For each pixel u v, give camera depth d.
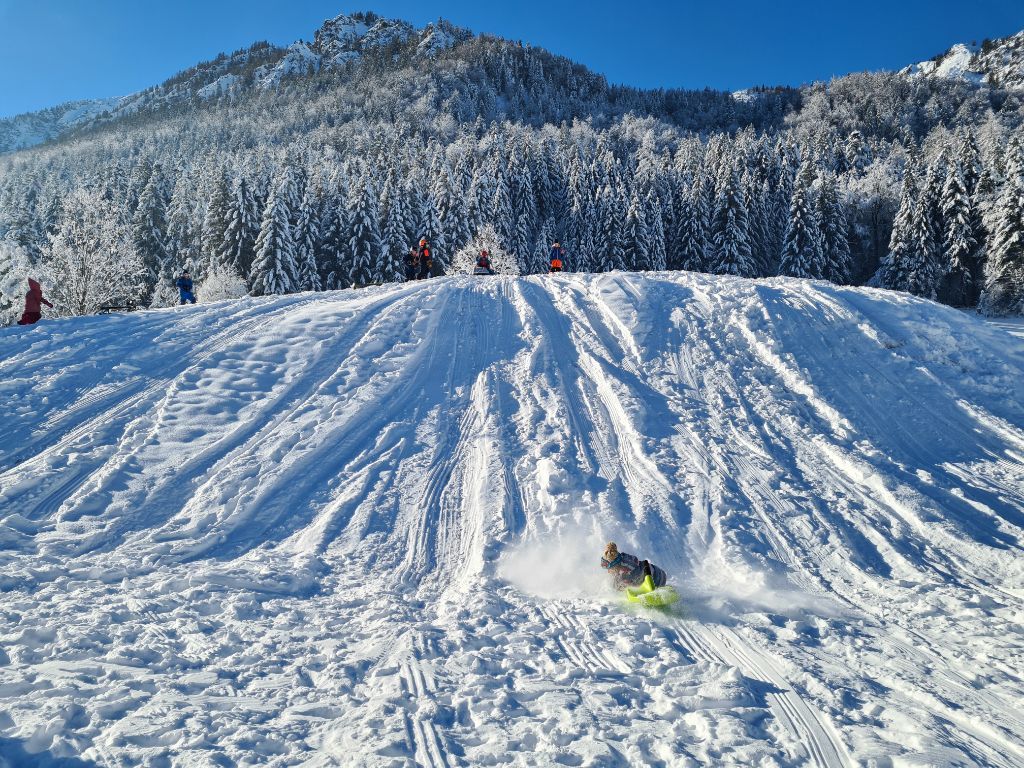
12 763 3.49
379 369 11.88
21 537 6.91
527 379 11.75
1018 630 5.68
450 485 8.80
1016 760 3.87
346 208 50.19
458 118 140.75
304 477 8.77
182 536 7.32
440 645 5.23
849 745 3.99
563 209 69.31
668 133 115.69
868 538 7.57
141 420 9.66
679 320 13.71
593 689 4.62
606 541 7.52
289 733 3.93
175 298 46.38
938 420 10.39
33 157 142.62
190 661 4.79
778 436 10.02
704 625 5.84
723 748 3.93
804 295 14.41
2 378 10.46
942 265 49.53
